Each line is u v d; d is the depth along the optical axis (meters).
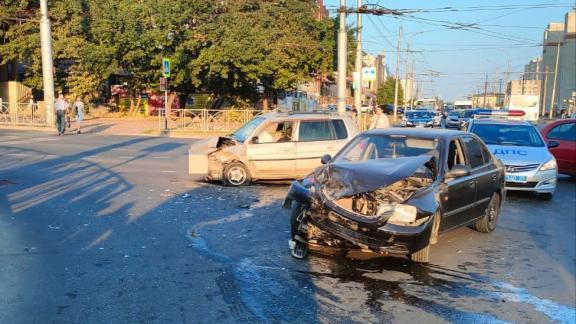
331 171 6.39
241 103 40.66
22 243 6.61
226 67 33.78
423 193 6.10
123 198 9.59
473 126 12.56
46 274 5.51
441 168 6.78
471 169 7.54
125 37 33.03
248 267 5.92
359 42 28.34
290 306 4.86
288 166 11.49
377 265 6.16
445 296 5.26
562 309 5.03
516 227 8.51
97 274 5.55
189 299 4.95
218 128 30.09
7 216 8.02
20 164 13.98
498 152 11.12
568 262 6.54
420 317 4.71
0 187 10.46
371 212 5.89
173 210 8.68
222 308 4.76
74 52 35.06
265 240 7.02
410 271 6.01
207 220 8.05
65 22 36.50
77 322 4.38
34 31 36.41
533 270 6.21
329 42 37.94
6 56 36.59
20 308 4.64
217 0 36.03
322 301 5.01
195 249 6.54
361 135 7.82
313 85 71.19
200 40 34.03
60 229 7.32
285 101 46.41
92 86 37.84
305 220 6.20
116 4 33.91
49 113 30.05
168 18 33.09
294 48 36.56
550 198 11.10
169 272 5.67
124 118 39.41
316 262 6.18
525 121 12.69
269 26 37.34
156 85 35.75
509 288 5.57
